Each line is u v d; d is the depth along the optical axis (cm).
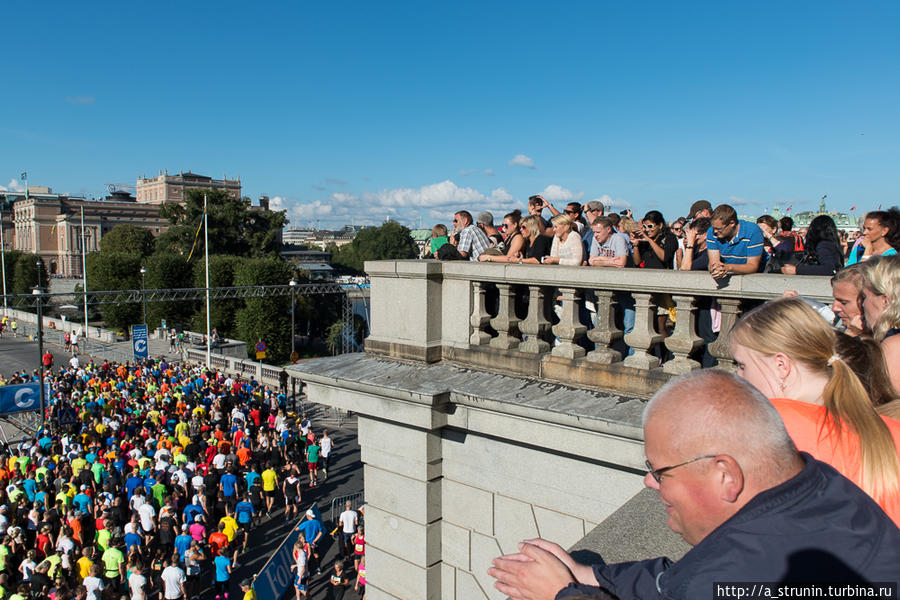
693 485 175
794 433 224
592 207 812
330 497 2138
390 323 696
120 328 6219
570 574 224
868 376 259
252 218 7712
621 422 479
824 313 370
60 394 2769
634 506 376
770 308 256
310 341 6334
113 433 2156
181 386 2775
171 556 1558
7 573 1370
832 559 156
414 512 652
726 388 180
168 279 5881
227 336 5828
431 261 660
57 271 12106
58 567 1312
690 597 159
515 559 237
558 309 707
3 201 14762
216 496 1791
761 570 156
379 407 642
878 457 204
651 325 530
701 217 617
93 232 12238
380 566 690
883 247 487
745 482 169
